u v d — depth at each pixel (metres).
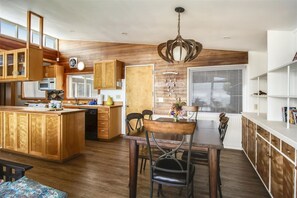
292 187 1.51
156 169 1.77
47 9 3.13
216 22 2.42
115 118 4.82
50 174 2.68
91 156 3.46
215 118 4.11
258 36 2.89
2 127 3.61
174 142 1.76
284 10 1.89
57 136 3.08
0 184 1.36
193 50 2.13
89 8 2.68
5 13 3.84
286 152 1.64
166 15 2.41
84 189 2.28
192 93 4.35
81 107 4.82
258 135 2.56
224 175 2.70
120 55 5.05
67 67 5.70
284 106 2.62
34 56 3.60
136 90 4.88
